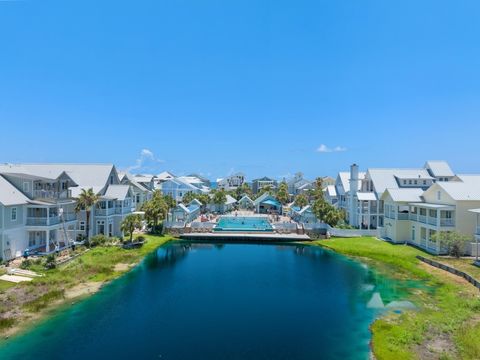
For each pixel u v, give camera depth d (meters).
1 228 37.91
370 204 67.56
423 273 38.31
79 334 23.98
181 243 60.50
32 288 31.25
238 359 21.23
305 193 116.31
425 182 68.25
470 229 46.25
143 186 95.44
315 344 23.08
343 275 39.78
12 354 21.02
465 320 24.88
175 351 22.11
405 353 20.73
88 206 49.41
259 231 67.88
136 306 29.59
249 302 31.14
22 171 56.28
